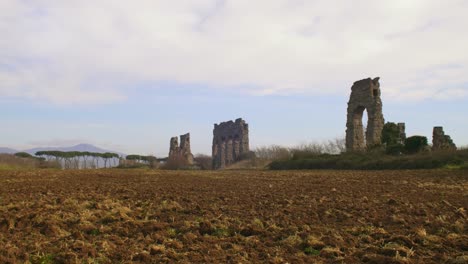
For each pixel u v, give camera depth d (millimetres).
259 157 78438
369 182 24156
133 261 8188
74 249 8961
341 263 7949
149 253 8688
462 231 10336
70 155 91312
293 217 12477
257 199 16547
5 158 72625
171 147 104125
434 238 9500
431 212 12938
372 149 47906
